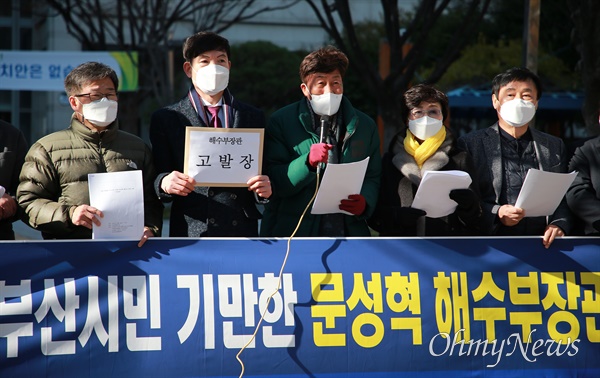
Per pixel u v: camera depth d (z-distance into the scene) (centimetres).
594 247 429
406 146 440
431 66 2045
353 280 405
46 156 398
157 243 394
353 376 397
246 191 426
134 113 1956
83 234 409
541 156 446
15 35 2620
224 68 414
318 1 2755
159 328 385
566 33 1959
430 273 412
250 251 401
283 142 443
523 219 444
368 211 427
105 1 2070
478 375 407
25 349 373
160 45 1816
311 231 439
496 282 416
